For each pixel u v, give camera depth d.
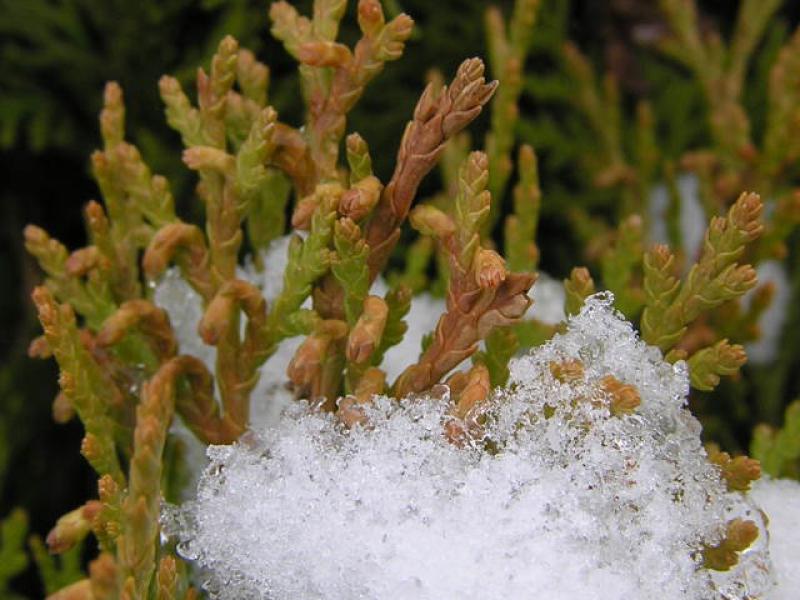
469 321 0.17
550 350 0.17
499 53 0.22
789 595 0.18
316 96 0.18
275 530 0.16
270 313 0.18
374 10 0.18
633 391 0.17
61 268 0.19
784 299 0.25
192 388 0.18
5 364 0.26
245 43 0.25
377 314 0.17
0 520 0.26
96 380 0.18
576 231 0.26
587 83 0.26
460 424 0.17
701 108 0.28
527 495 0.16
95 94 0.26
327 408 0.18
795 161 0.25
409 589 0.16
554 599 0.16
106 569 0.16
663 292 0.18
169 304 0.19
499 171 0.22
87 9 0.26
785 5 0.30
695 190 0.28
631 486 0.17
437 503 0.16
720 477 0.17
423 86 0.27
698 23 0.30
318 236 0.17
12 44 0.26
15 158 0.27
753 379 0.25
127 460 0.20
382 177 0.26
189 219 0.25
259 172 0.18
